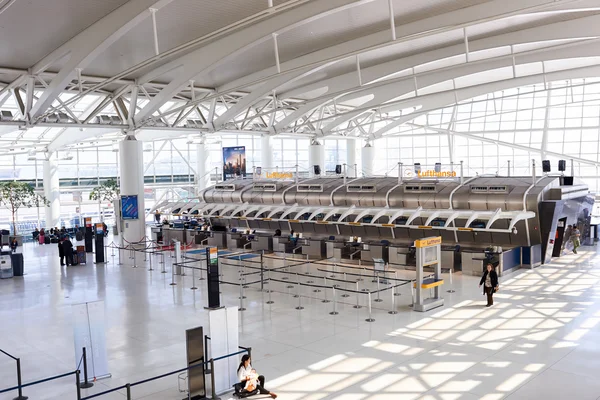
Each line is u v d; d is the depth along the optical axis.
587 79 41.72
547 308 15.12
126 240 30.20
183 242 31.89
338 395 9.64
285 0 17.16
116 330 14.13
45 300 18.09
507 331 13.12
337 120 39.56
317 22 20.83
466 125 48.38
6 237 23.95
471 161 48.69
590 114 41.88
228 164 39.56
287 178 33.22
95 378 10.77
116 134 42.06
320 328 13.79
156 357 12.01
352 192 27.02
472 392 9.59
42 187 45.41
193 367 9.64
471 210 22.78
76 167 46.84
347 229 26.72
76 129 38.25
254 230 29.50
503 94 46.09
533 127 44.59
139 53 23.12
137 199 31.67
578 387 9.70
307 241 25.66
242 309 15.88
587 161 40.22
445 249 21.48
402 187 25.39
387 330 13.47
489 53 29.39
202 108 40.78
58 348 12.93
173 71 28.05
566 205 22.41
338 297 17.17
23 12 16.44
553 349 11.75
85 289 19.61
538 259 21.56
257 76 28.89
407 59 28.12
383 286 18.66
